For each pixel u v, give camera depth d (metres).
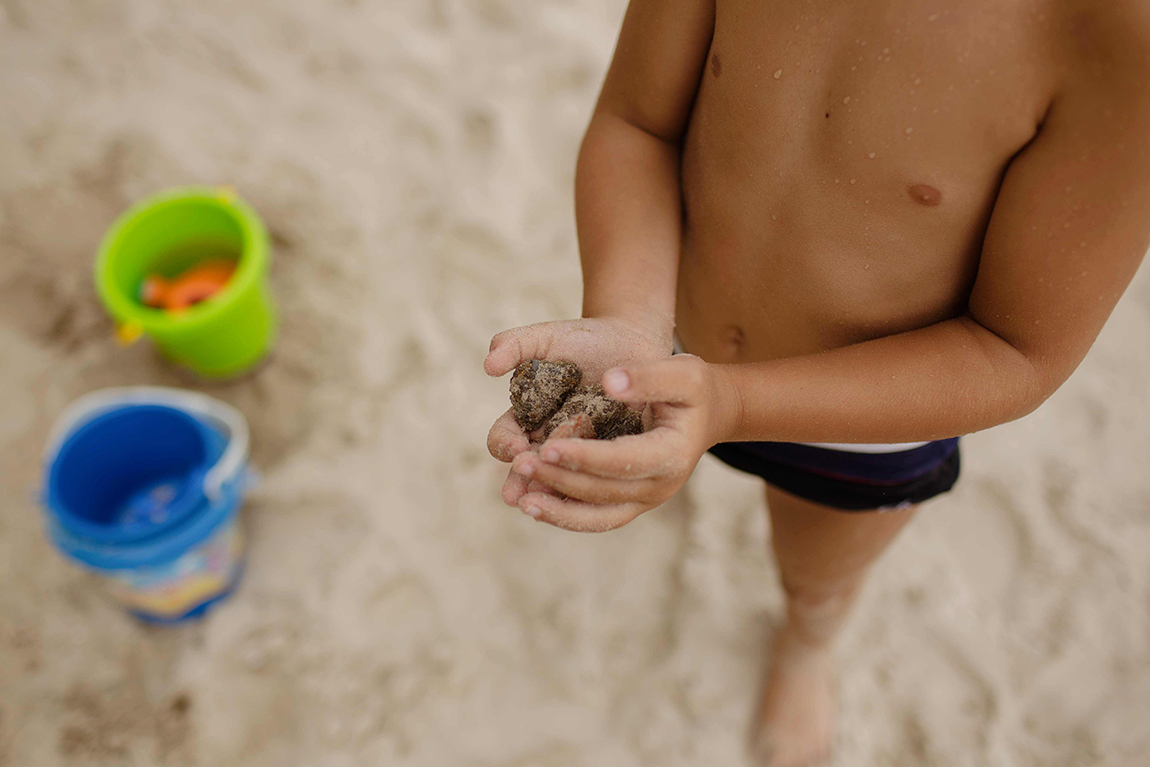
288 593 1.24
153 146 1.54
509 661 1.21
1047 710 1.18
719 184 0.68
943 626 1.23
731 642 1.22
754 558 1.27
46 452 1.30
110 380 1.36
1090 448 1.34
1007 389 0.61
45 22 1.65
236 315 1.28
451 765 1.14
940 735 1.17
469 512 1.29
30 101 1.57
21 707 1.15
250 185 1.53
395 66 1.66
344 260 1.48
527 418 0.62
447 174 1.56
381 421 1.35
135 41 1.65
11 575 1.22
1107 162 0.55
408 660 1.20
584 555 1.27
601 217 0.72
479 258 1.48
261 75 1.64
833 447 0.78
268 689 1.18
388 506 1.29
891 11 0.57
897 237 0.62
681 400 0.55
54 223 1.46
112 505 1.29
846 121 0.60
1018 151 0.57
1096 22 0.53
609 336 0.65
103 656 1.18
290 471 1.31
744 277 0.70
